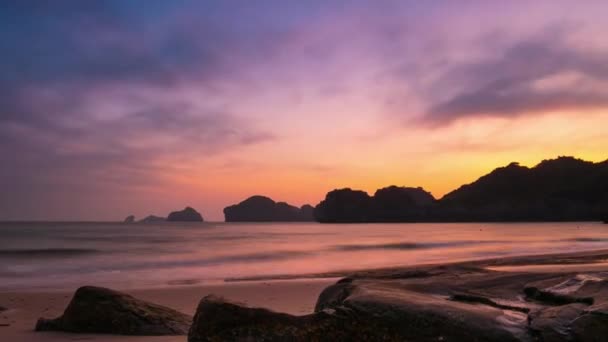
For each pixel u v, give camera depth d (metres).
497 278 7.19
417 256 33.88
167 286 18.20
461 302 6.11
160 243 53.78
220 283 19.16
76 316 9.34
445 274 8.62
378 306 5.68
